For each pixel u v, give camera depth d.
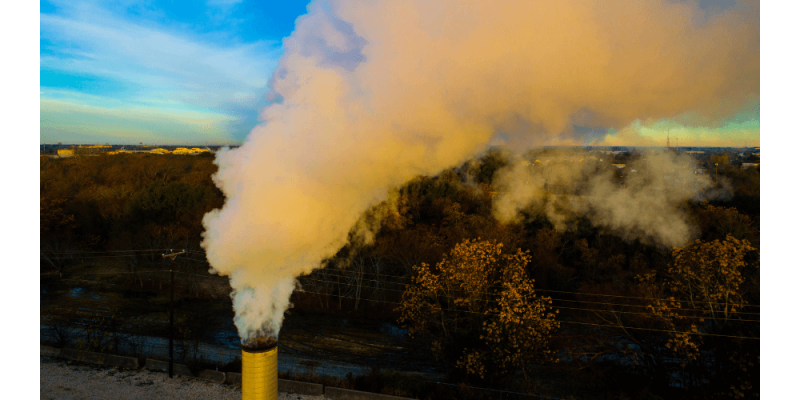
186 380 19.62
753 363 17.72
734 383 18.25
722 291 19.50
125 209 42.00
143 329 27.53
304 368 22.89
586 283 30.53
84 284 35.72
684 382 19.97
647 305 20.34
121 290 34.75
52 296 33.12
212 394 18.38
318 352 25.30
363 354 25.19
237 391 18.69
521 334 19.41
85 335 25.83
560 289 32.06
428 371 23.08
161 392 18.39
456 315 23.62
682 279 21.55
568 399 18.97
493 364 20.31
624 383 20.97
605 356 23.17
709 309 20.08
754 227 28.80
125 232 40.41
